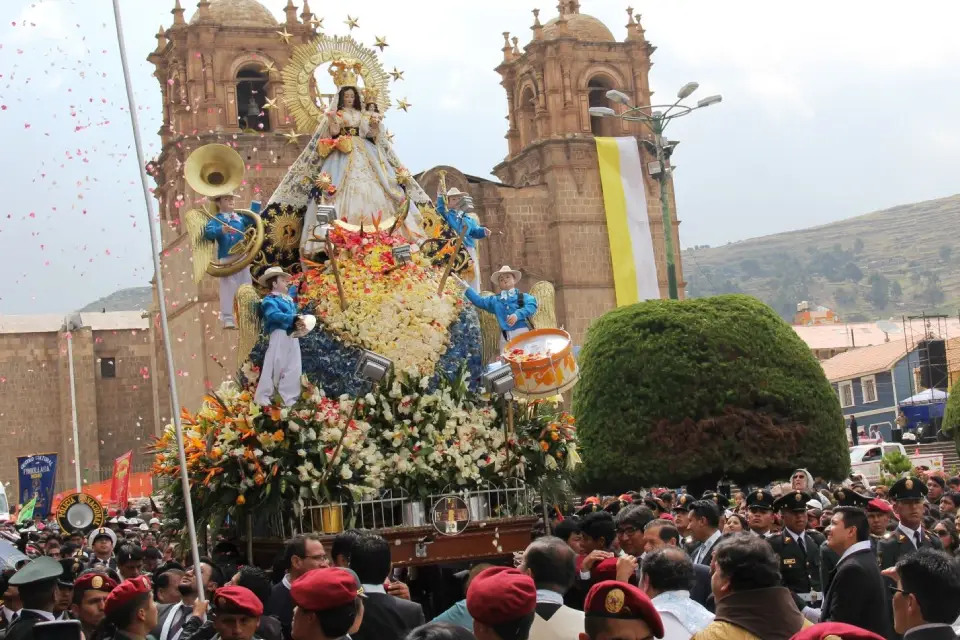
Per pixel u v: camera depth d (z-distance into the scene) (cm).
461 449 1533
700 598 1153
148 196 1162
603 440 3653
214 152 1681
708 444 3600
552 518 1650
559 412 1677
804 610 1162
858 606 1049
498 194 7450
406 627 995
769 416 3641
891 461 3303
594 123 7925
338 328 1544
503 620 690
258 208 1730
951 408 4934
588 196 7512
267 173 6712
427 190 7238
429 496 1505
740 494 2855
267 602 1095
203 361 6400
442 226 1775
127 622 920
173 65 6906
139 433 9056
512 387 1528
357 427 1488
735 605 802
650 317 3722
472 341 1639
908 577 779
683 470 3591
